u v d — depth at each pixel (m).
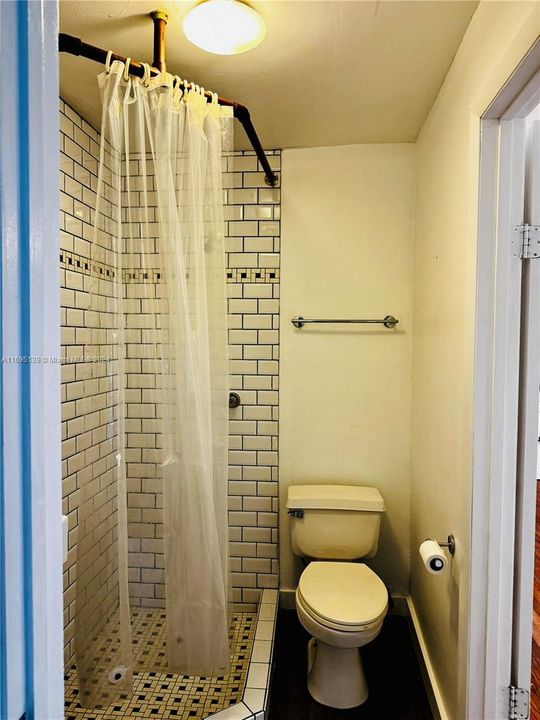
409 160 2.20
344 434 2.27
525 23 0.91
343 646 1.57
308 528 2.08
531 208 1.19
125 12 1.27
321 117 1.93
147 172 1.34
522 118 1.18
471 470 1.24
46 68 0.43
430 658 1.77
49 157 0.44
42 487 0.42
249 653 1.92
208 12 1.21
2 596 0.37
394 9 1.26
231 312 2.30
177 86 1.37
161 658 1.51
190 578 1.51
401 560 2.26
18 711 0.39
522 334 1.23
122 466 1.35
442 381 1.62
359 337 2.25
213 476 1.59
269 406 2.29
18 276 0.39
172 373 1.44
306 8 1.25
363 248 2.24
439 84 1.66
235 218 2.28
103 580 1.37
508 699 1.24
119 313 1.32
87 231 1.90
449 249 1.54
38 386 0.41
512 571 1.24
